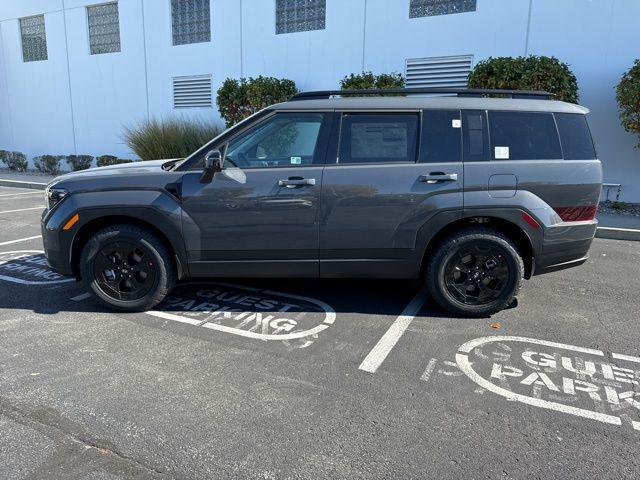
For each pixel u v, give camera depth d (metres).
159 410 2.93
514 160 4.11
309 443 2.64
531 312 4.51
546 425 2.80
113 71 15.30
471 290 4.28
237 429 2.76
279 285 5.21
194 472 2.42
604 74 9.14
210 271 4.34
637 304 4.72
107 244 4.27
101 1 15.00
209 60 13.45
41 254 6.39
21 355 3.61
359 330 4.09
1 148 18.66
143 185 4.20
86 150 16.48
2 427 2.76
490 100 4.22
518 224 4.08
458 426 2.79
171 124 12.09
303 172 4.12
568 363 3.53
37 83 17.05
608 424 2.81
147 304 4.39
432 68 10.62
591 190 4.14
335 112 4.21
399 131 4.17
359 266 4.26
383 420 2.85
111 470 2.43
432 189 4.07
